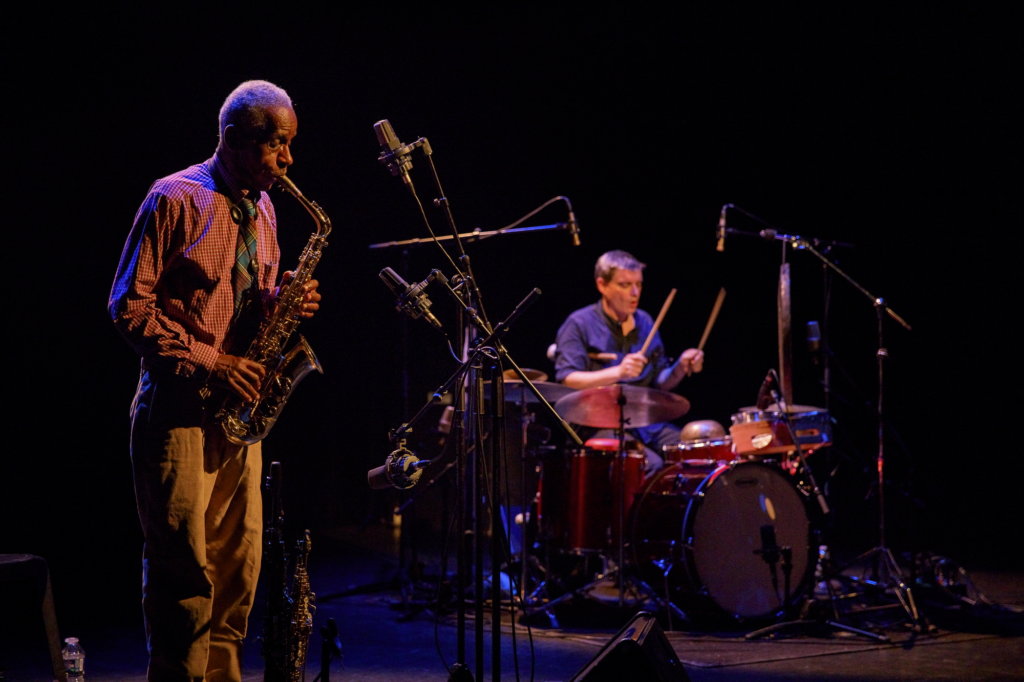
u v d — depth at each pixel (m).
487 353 2.97
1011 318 8.02
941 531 8.32
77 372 7.07
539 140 7.85
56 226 6.73
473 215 7.84
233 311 2.86
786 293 5.18
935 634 4.70
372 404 8.29
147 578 2.72
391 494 8.38
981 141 7.55
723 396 8.50
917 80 7.50
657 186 8.09
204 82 6.72
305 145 7.13
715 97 7.79
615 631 4.85
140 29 6.46
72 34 6.32
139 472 2.72
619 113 7.87
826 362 5.56
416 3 7.28
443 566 4.28
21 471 7.02
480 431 2.98
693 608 5.14
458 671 3.00
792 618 4.98
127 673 4.05
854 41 7.47
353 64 7.20
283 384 2.99
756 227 8.08
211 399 2.79
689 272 8.31
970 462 8.59
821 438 4.90
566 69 7.74
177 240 2.72
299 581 2.89
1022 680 3.81
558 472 5.50
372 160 7.39
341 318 7.97
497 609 2.95
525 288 8.10
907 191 7.83
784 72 7.65
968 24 7.26
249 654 4.40
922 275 8.09
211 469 2.83
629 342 6.10
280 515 2.85
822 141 7.78
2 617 5.16
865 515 8.34
